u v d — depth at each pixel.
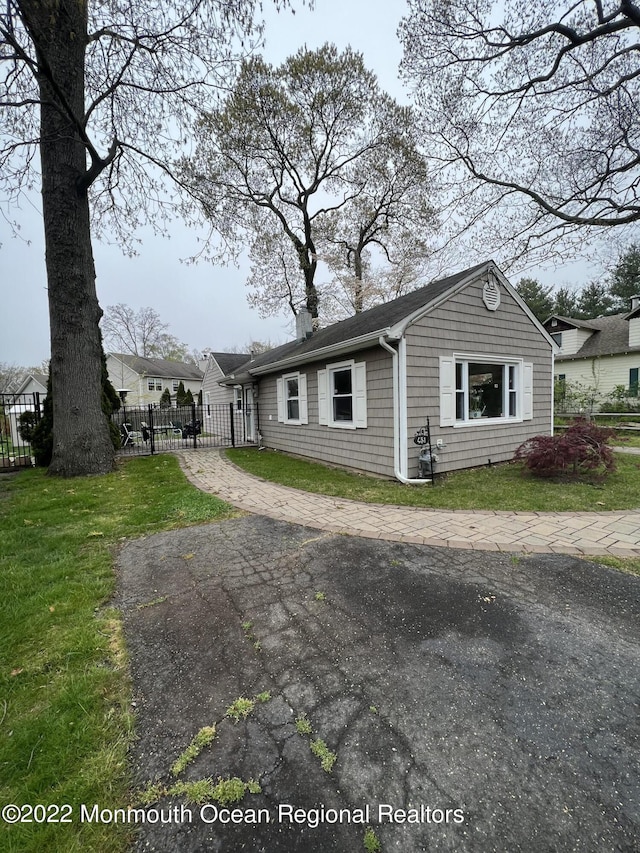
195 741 1.65
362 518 4.71
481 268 7.49
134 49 6.43
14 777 1.48
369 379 7.20
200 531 4.38
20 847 1.25
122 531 4.39
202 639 2.37
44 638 2.38
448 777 1.47
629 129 8.69
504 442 8.23
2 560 3.57
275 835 1.29
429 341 6.76
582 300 29.03
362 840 1.26
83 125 7.02
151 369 36.38
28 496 6.07
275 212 17.62
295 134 15.61
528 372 8.66
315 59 14.31
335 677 2.02
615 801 1.37
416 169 15.62
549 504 5.15
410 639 2.33
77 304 7.59
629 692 1.88
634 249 10.21
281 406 11.07
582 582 3.01
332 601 2.79
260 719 1.76
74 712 1.79
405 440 6.48
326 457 8.84
